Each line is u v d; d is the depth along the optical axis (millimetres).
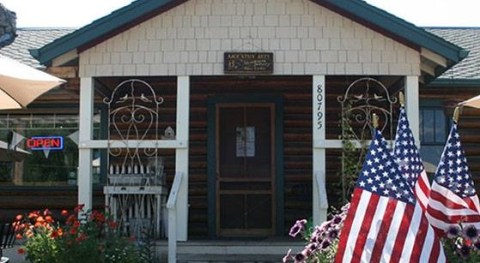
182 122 9594
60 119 12445
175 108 12086
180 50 9688
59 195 12266
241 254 9453
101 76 9688
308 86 12031
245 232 11688
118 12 9492
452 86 12242
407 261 5020
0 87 7090
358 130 11531
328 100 11961
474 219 5703
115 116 12102
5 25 14531
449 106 12336
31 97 7336
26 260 8805
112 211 10109
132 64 9680
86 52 9695
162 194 10375
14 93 7184
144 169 10906
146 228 9812
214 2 9727
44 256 7973
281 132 11859
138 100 12156
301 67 9633
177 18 9727
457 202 5750
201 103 12078
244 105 11945
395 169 5227
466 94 12445
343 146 9586
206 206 11953
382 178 5219
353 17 9641
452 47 9297
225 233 11672
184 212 9422
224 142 11906
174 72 9664
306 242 8898
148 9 9594
